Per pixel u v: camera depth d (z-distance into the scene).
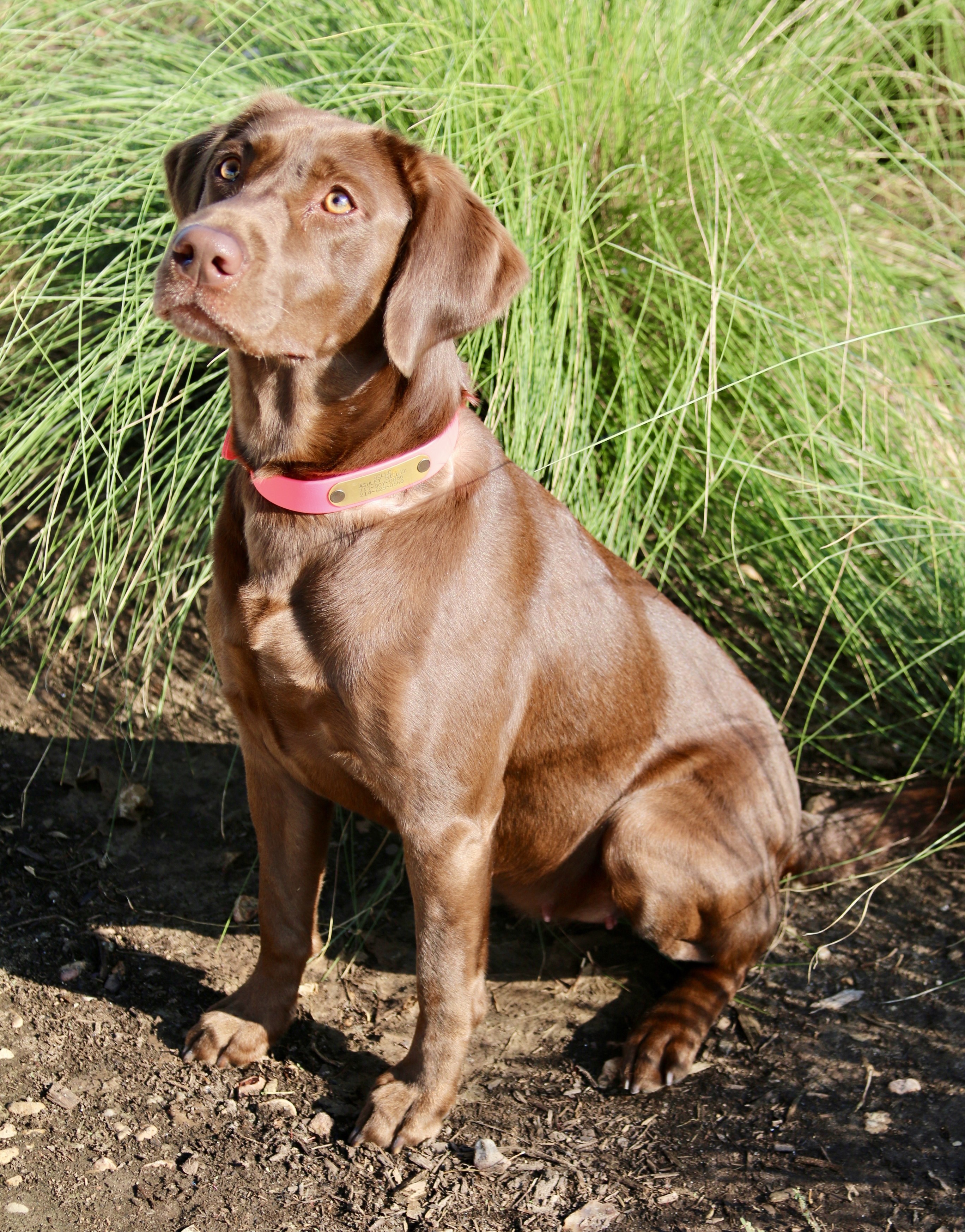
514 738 2.53
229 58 3.64
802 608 3.89
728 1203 2.29
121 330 3.38
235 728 3.54
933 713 3.68
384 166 2.31
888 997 2.89
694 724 2.86
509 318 3.48
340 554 2.27
